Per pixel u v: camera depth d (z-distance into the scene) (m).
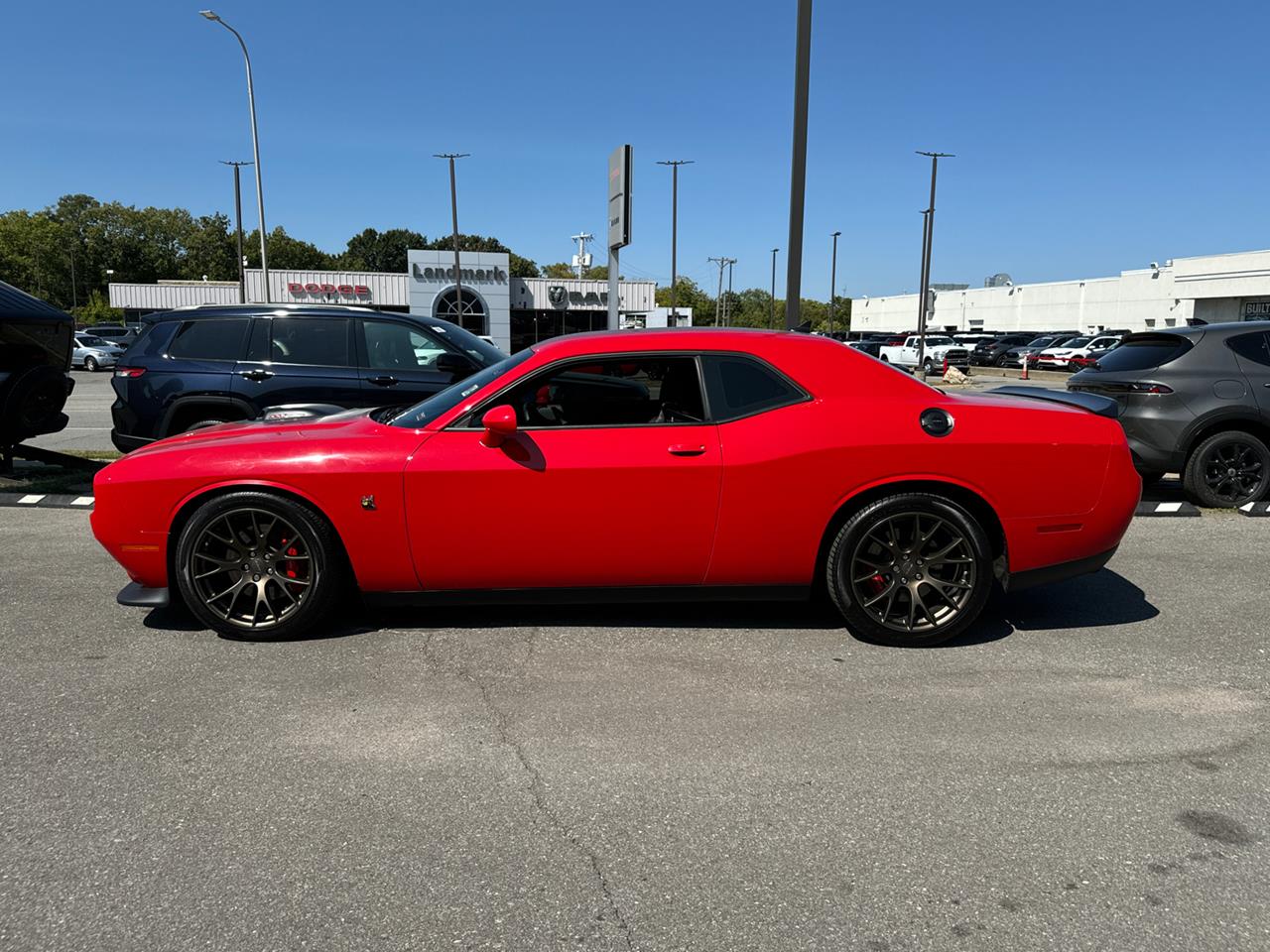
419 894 2.25
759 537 3.91
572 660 3.84
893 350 45.38
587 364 4.02
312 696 3.45
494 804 2.68
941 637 3.98
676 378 4.04
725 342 4.05
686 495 3.86
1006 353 43.34
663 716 3.29
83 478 8.09
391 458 3.88
